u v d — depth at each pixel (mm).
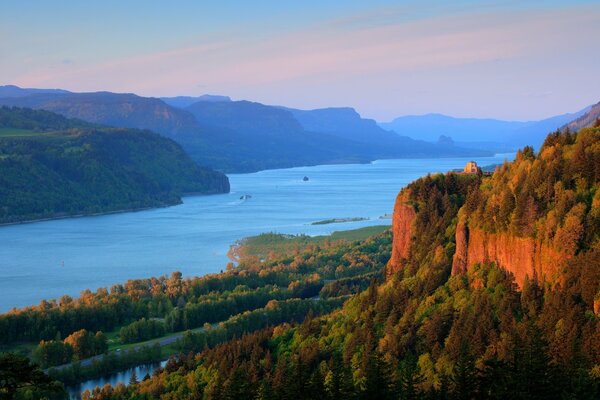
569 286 148250
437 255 194125
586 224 154250
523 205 167750
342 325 193375
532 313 148750
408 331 169375
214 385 172000
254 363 186125
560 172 174250
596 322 135125
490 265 175250
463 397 130875
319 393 144625
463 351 146000
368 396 137750
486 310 155250
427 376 146875
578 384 123125
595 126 197500
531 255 161750
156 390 197000
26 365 105188
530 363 126750
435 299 178125
